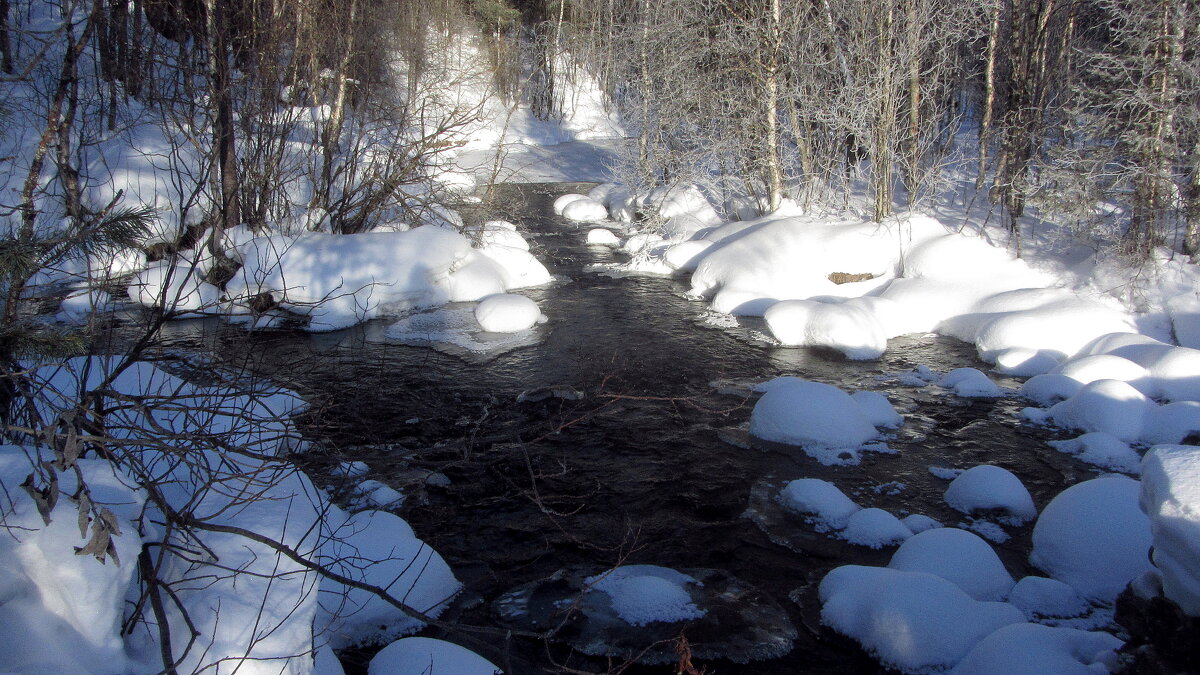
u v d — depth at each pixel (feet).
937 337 41.55
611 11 131.23
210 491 13.35
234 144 43.16
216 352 16.81
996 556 19.72
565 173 102.06
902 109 57.88
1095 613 18.39
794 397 28.96
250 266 41.22
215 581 11.03
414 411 30.58
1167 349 32.81
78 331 11.94
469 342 39.52
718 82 63.41
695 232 62.13
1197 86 39.78
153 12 38.73
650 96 69.87
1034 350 36.24
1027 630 14.67
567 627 18.28
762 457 27.61
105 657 9.39
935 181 52.85
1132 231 41.19
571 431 29.43
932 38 55.16
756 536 22.59
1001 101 69.97
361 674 16.26
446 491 24.67
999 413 31.45
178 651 10.28
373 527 18.99
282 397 23.39
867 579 18.31
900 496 24.98
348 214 52.24
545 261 58.75
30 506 9.66
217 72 37.63
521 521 23.21
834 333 38.55
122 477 11.53
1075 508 20.53
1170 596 11.05
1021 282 42.55
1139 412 28.86
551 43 129.59
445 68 63.52
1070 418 29.73
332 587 17.25
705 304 47.47
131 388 19.02
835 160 57.67
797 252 48.37
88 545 9.14
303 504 14.98
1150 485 10.87
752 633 18.17
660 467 26.81
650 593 19.06
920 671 16.37
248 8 42.68
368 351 37.47
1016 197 51.44
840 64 57.88
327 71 54.95
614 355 38.04
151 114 40.04
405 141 51.47
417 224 50.72
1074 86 44.50
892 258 47.50
